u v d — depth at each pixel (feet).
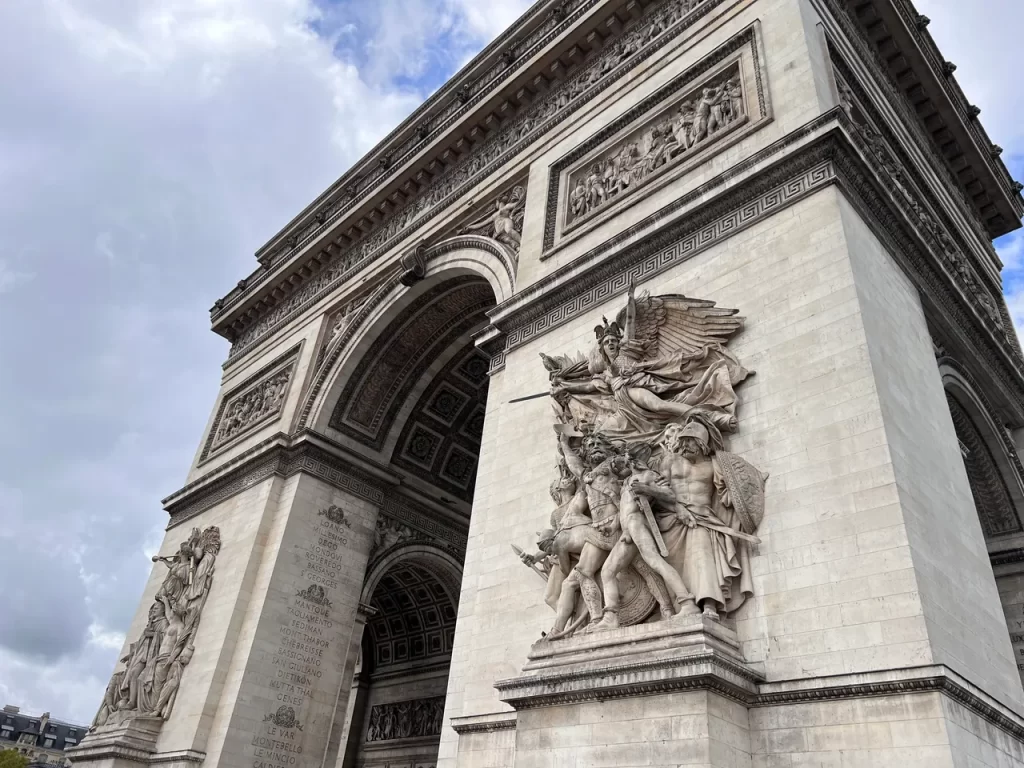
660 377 70.49
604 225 92.22
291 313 164.35
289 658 116.67
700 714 47.67
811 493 55.77
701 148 85.46
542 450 80.79
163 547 151.84
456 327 141.08
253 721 109.29
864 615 48.91
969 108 128.16
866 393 56.39
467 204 124.26
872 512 51.80
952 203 122.93
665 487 61.11
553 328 89.30
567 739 53.98
